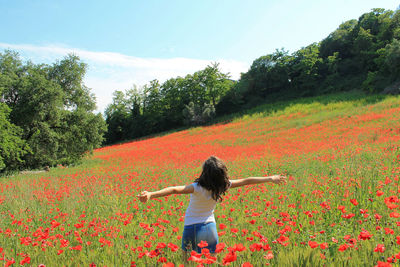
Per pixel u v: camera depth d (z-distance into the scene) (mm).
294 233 3682
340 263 2428
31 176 18828
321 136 25078
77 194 8789
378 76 46781
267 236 3719
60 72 32562
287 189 7094
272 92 67750
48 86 27016
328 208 4434
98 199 8016
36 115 26734
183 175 12734
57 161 29891
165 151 31344
